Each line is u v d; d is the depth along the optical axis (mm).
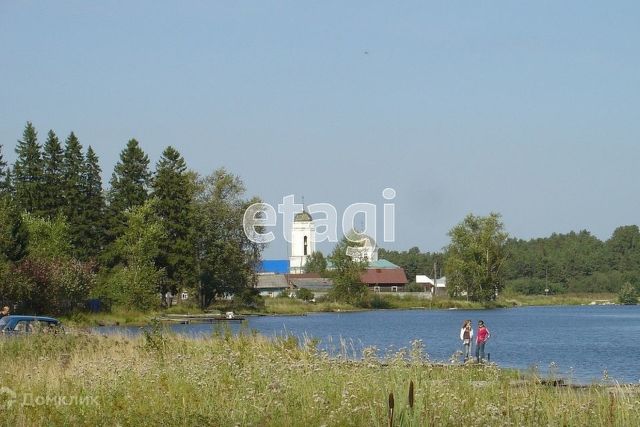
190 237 120062
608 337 86062
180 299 127875
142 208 112500
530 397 20703
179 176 122125
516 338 84375
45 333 36875
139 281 105000
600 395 21234
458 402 19500
